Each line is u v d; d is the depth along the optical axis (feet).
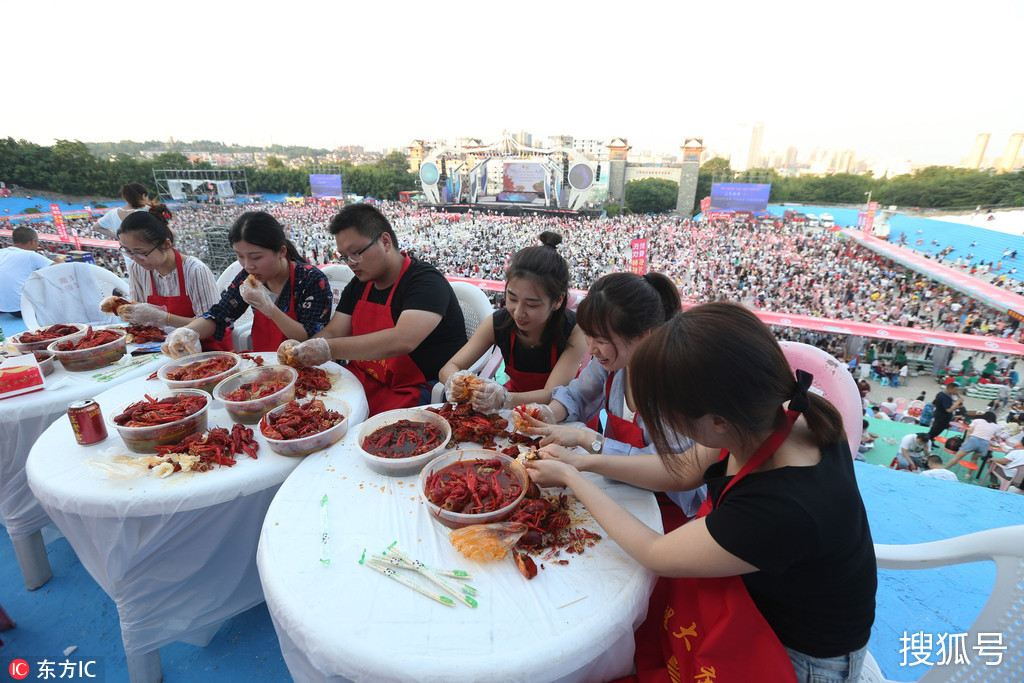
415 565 3.72
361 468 5.15
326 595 3.48
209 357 7.98
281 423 5.55
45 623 6.59
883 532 8.07
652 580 3.77
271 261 8.88
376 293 8.88
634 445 5.97
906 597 6.83
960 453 20.59
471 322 10.87
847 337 38.58
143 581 5.03
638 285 5.21
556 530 4.17
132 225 9.85
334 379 7.64
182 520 4.81
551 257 6.54
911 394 34.35
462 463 5.08
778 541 3.04
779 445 3.24
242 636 6.28
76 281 13.23
